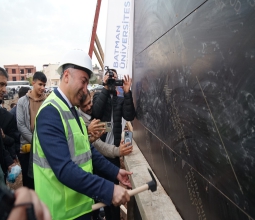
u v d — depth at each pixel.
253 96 0.82
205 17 1.17
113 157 2.54
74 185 1.24
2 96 2.51
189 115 1.45
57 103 1.39
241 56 0.88
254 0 0.78
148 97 2.75
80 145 1.46
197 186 1.39
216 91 1.09
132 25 4.00
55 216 1.35
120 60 4.09
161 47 2.07
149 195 2.06
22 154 3.02
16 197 0.42
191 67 1.38
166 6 1.87
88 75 1.53
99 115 2.84
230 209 1.02
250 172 0.86
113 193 1.28
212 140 1.16
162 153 2.19
